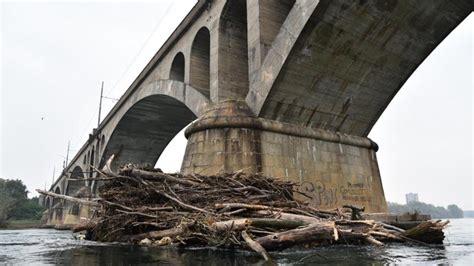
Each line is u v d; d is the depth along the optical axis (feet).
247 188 35.81
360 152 65.41
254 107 55.72
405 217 40.88
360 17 51.57
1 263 22.86
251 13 59.98
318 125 61.67
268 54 54.75
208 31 75.82
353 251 27.30
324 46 53.16
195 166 50.83
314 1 47.96
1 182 308.40
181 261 21.85
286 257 23.52
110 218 37.35
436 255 24.98
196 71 77.82
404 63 62.64
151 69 98.84
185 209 33.83
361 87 62.44
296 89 55.83
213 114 54.75
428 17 55.52
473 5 55.01
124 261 22.52
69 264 21.99
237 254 25.00
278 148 53.98
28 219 303.68
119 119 116.57
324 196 55.67
